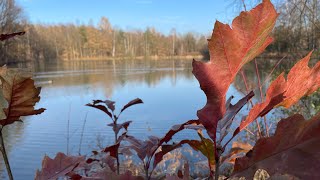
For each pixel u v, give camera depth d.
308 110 4.00
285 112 4.23
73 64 58.78
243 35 0.61
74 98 17.94
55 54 77.00
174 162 4.03
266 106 0.71
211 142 0.94
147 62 65.75
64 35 79.81
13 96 0.82
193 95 17.72
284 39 6.17
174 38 86.69
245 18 0.60
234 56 0.64
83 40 82.19
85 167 1.53
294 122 0.62
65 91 21.17
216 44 0.63
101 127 10.02
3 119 0.87
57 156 1.04
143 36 87.62
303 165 0.57
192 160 4.56
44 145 8.02
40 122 10.88
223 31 0.62
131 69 44.59
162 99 16.58
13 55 42.69
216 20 0.61
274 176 0.60
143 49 87.19
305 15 5.68
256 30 0.60
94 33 83.25
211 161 0.98
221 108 0.70
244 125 0.75
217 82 0.67
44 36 71.56
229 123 0.85
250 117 0.74
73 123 10.79
